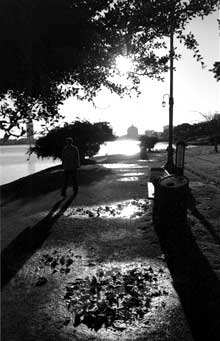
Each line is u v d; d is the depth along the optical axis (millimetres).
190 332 4277
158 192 9742
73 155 15297
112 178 20984
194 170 23750
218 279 5742
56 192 16406
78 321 4617
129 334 4281
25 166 40750
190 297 5191
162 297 5227
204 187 15945
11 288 5734
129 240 8242
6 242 8391
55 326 4512
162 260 6797
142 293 5352
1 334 4340
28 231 9414
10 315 4820
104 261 6891
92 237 8656
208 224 9242
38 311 4918
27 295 5453
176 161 15039
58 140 31578
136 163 32594
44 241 8445
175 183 9469
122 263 6734
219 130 54125
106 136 35375
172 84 21969
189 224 9219
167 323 4500
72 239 8539
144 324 4492
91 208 12250
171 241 7926
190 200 12555
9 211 12375
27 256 7336
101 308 4891
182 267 6371
